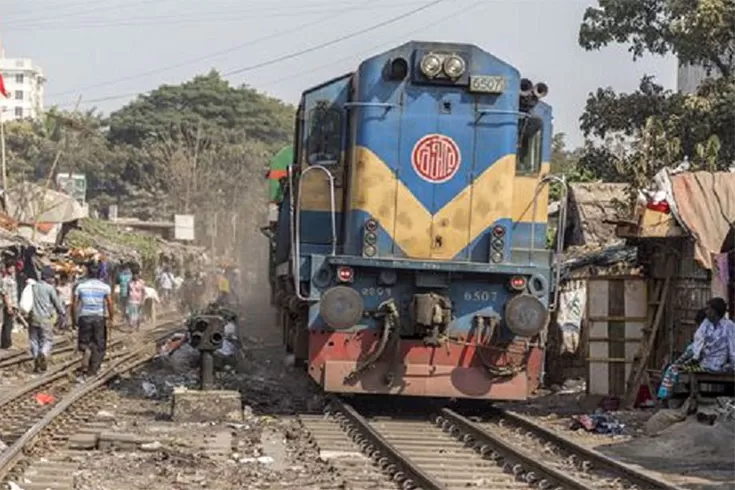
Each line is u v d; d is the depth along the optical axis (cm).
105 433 3788
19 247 8388
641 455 3834
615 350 5097
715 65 8650
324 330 4491
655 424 4244
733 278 4491
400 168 4488
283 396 5312
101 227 15338
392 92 4503
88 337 5984
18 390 5031
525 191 4638
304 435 4044
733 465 3631
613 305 5106
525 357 4525
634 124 8825
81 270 10000
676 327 4912
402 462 3291
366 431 3934
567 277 5750
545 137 4675
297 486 3094
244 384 5622
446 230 4500
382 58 4512
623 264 5644
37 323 6125
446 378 4488
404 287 4509
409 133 4497
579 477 3309
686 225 4634
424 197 4494
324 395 4975
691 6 8288
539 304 4419
